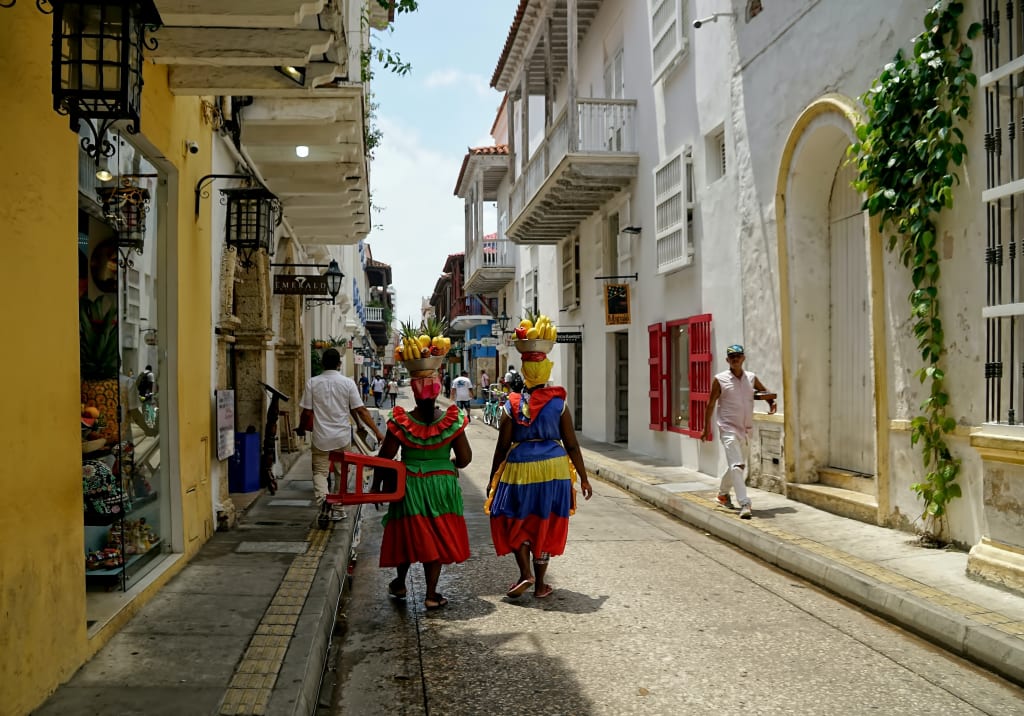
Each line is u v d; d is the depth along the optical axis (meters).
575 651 4.73
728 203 10.63
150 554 5.71
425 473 5.59
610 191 15.64
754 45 9.81
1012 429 5.36
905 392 7.06
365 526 9.09
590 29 18.08
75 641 3.87
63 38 3.13
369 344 53.31
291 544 6.80
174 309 6.02
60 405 3.70
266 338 10.01
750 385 8.59
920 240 6.57
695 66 11.78
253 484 8.48
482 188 28.81
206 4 4.41
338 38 5.52
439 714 3.88
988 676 4.35
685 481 11.02
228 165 8.30
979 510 6.14
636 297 14.85
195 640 4.33
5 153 3.22
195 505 6.47
